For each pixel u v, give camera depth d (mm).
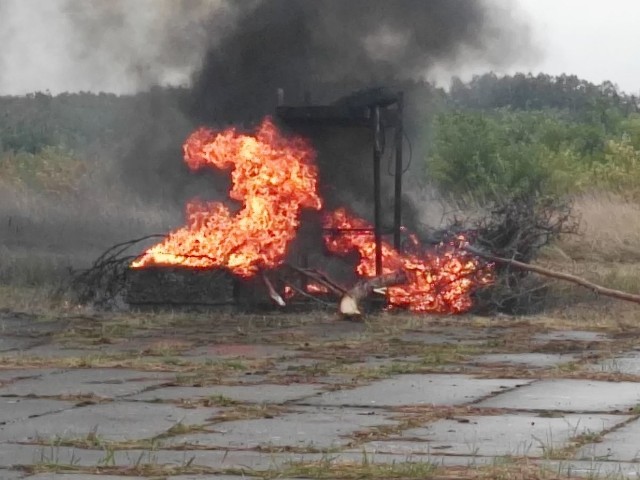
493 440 9023
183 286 17656
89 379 11891
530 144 39125
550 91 61906
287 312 17641
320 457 8359
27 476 7719
